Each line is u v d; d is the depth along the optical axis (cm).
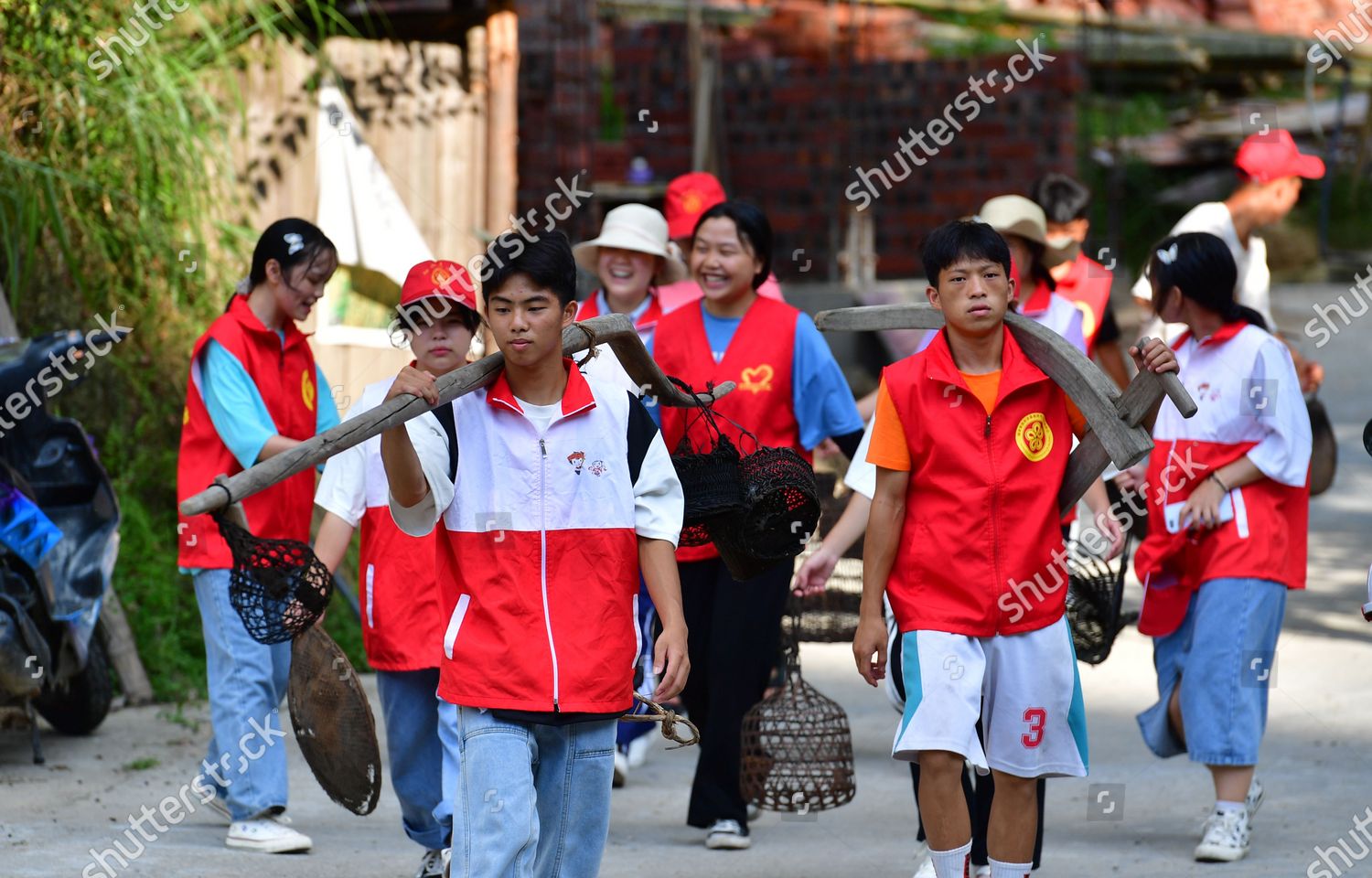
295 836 1076
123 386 1730
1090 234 3638
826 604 1360
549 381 762
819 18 3288
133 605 1602
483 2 2009
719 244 1176
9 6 1525
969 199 3175
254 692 1083
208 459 1096
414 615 984
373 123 1939
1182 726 1130
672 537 775
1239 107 4525
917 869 1055
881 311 913
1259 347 1110
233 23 1777
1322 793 1224
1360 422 2847
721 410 1170
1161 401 816
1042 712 862
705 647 1157
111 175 1625
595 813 777
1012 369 857
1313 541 2158
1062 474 867
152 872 1004
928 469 863
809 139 3188
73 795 1205
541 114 2188
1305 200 4472
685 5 3394
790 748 1073
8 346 1273
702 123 3114
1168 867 1059
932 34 3791
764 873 1052
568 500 754
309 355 1128
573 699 743
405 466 738
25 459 1280
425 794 1000
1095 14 4072
